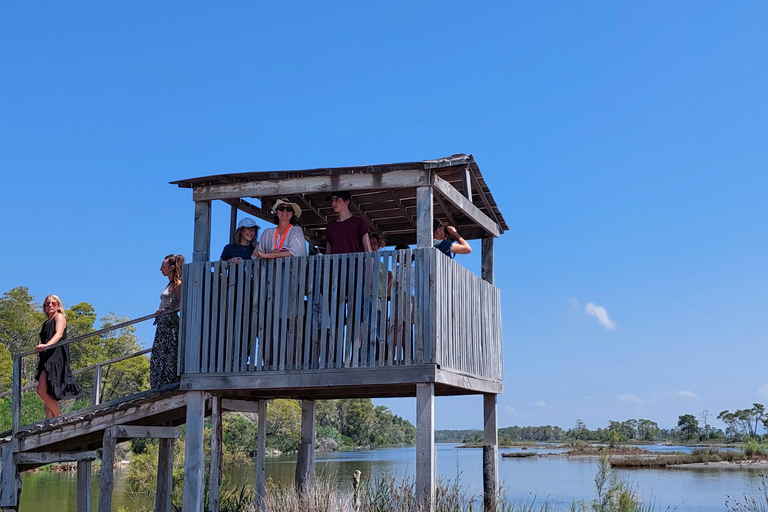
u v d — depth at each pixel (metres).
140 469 21.56
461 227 12.70
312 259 9.56
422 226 9.29
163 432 10.59
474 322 10.65
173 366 10.30
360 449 97.12
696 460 53.78
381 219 12.70
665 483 34.62
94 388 10.71
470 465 49.78
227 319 9.80
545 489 30.30
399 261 9.20
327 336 9.38
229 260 9.93
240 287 9.81
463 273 10.29
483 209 11.94
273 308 9.63
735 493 28.83
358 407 111.44
